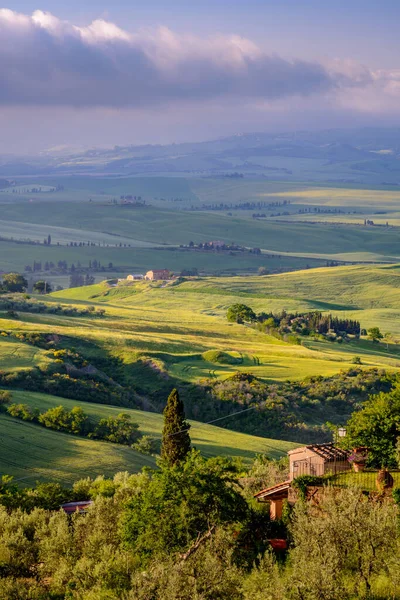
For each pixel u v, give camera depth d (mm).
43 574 59250
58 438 131250
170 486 57250
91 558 57094
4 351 199875
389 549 47344
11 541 60594
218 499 56812
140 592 46594
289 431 168375
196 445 139250
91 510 63562
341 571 46938
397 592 45594
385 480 59719
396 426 70625
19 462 117500
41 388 173875
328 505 50812
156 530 55406
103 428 140125
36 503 81562
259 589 45281
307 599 43812
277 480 70000
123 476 94250
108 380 199000
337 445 72875
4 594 55156
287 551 54250
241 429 172875
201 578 47000
